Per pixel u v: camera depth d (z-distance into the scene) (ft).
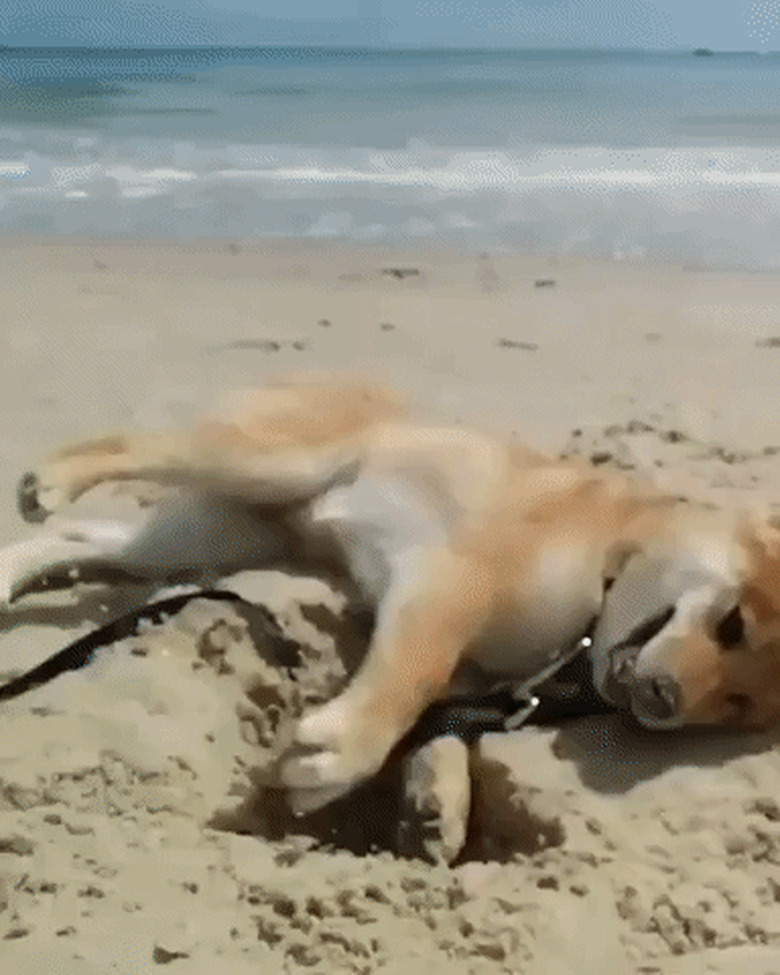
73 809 7.34
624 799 7.48
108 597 8.46
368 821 7.68
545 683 7.87
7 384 11.38
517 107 41.96
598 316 15.20
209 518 8.46
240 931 6.94
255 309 14.88
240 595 8.14
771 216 21.89
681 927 7.01
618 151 29.63
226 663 7.97
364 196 23.11
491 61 104.88
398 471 8.08
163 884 7.08
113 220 20.42
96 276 16.39
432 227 20.72
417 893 7.11
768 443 10.84
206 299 15.28
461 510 7.87
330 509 8.13
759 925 7.02
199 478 8.34
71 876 7.08
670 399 11.89
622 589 7.75
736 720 7.74
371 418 8.41
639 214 22.04
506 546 7.77
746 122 38.11
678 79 64.03
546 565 7.75
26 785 7.37
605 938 6.97
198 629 8.06
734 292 16.71
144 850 7.21
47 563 8.48
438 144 30.50
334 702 7.58
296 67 79.71
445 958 6.89
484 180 25.03
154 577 8.59
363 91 48.60
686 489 9.98
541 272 17.71
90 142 28.94
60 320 13.89
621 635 7.70
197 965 6.81
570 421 11.10
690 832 7.36
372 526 8.00
